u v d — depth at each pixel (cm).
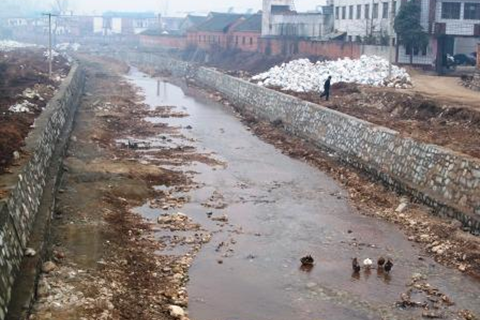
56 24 14438
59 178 2380
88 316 1327
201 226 2097
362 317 1482
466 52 5869
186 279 1669
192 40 10169
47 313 1314
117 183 2470
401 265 1803
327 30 7081
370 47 5409
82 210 2078
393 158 2611
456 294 1611
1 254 1309
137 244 1881
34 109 3084
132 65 10125
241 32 8462
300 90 4459
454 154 2211
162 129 3956
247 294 1595
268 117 4331
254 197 2480
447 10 5209
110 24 16050
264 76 5272
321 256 1867
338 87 4338
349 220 2209
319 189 2622
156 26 15238
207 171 2881
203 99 5759
